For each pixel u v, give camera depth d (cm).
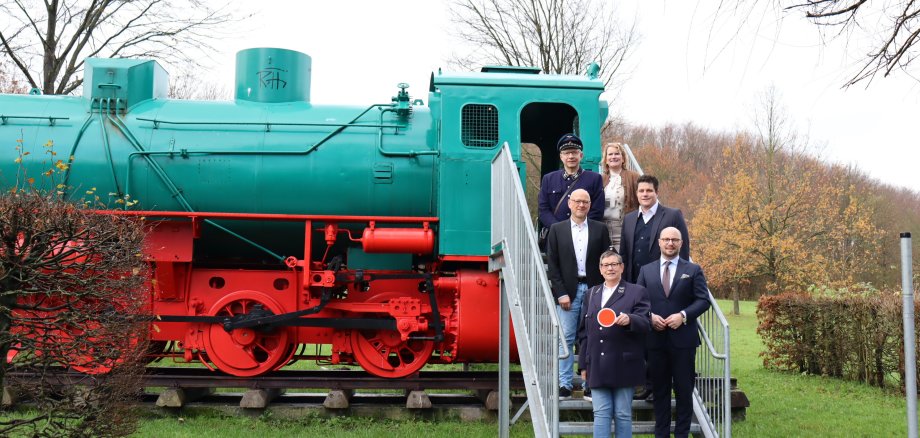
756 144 2888
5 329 461
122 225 524
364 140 850
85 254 493
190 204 835
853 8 503
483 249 786
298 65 912
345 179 838
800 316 1253
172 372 878
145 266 586
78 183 821
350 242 867
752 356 1540
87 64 873
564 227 619
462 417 800
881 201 2980
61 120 841
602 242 621
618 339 528
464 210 791
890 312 1083
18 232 463
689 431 585
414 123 863
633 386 530
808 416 876
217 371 883
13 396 727
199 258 902
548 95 813
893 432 796
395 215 846
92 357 499
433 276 822
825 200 2642
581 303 616
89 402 500
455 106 804
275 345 851
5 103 853
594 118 812
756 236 2689
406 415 802
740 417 824
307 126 859
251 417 789
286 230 854
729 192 2798
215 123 850
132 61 877
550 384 520
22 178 812
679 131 4606
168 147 834
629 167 795
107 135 836
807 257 2662
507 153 655
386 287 845
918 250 2778
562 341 516
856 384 1134
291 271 840
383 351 840
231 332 821
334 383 812
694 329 589
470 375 890
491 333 793
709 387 629
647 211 639
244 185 835
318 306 802
